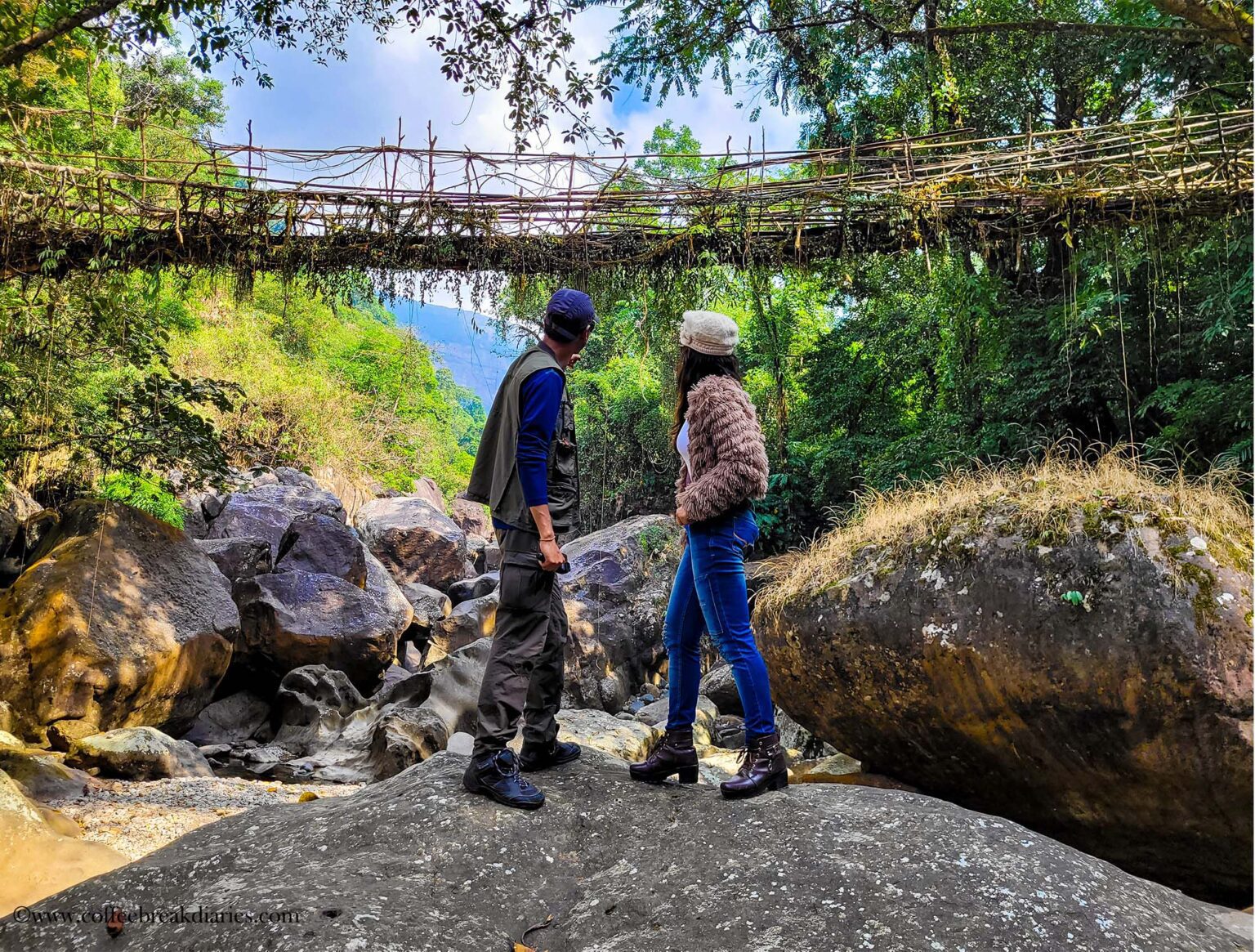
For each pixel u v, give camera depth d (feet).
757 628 20.02
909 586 17.16
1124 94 40.45
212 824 10.58
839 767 20.97
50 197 23.35
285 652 35.94
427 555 61.87
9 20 24.59
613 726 25.84
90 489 39.52
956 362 38.22
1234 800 13.98
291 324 102.22
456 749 27.30
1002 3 42.63
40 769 19.67
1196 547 14.83
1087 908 7.88
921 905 7.78
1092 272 31.07
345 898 7.89
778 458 55.31
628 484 79.41
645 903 8.21
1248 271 28.07
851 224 24.79
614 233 25.04
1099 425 36.27
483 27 26.14
